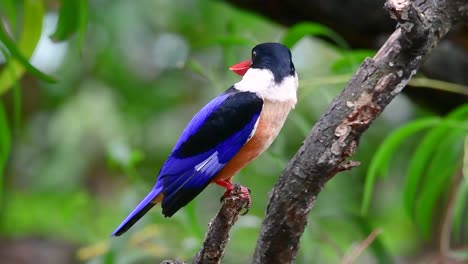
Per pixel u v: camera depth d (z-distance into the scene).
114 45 13.41
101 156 13.49
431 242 13.12
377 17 8.44
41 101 14.39
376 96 5.09
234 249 10.59
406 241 13.38
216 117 6.29
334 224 11.20
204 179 6.29
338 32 8.77
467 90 8.07
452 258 8.62
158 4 13.27
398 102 12.44
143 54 13.59
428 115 9.64
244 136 6.27
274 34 12.70
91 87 13.45
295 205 5.27
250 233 10.84
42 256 14.84
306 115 11.84
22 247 14.83
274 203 5.33
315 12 8.67
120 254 8.54
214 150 6.29
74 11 8.55
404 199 8.82
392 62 5.05
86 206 12.83
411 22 4.87
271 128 6.40
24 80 14.31
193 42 13.52
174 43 13.47
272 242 5.41
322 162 5.14
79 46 8.39
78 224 10.68
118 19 13.00
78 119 13.09
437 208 12.45
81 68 13.56
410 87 9.15
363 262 11.70
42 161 14.02
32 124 14.41
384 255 8.71
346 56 7.98
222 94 6.49
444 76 8.82
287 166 5.29
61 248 14.95
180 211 8.65
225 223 5.26
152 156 13.42
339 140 5.11
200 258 5.42
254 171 12.09
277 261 5.47
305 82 8.02
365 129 5.13
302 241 8.42
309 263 8.75
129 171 9.14
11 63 8.07
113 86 13.63
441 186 8.90
